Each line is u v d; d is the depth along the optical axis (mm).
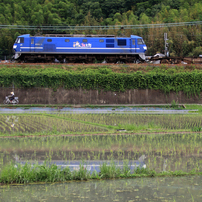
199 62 151500
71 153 49031
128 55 140625
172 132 69750
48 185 35594
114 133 68312
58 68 126312
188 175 39062
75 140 60312
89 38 135375
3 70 120000
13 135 65250
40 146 54375
